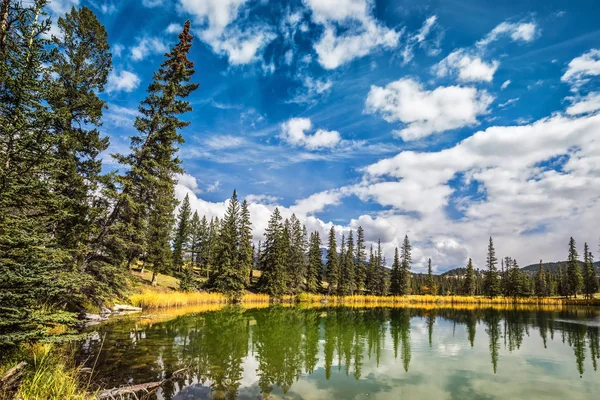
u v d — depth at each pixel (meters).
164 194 22.08
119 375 9.92
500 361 15.72
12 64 7.67
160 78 22.28
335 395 10.00
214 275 52.69
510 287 77.06
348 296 73.88
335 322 29.27
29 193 7.84
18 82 7.31
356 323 28.89
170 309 31.88
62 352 10.74
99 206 18.28
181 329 19.75
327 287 82.00
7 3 8.26
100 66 20.14
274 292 57.19
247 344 17.11
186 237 59.94
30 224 7.64
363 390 10.66
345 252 79.06
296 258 66.75
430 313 42.75
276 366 13.05
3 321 6.94
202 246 75.81
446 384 11.76
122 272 19.30
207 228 77.94
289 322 27.77
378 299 73.94
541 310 52.34
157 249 41.00
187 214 60.91
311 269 74.12
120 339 15.29
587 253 76.12
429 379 12.34
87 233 17.23
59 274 12.18
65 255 12.95
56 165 8.95
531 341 21.72
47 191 8.23
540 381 12.46
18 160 7.69
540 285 87.12
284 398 9.34
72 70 18.11
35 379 6.59
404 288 78.50
